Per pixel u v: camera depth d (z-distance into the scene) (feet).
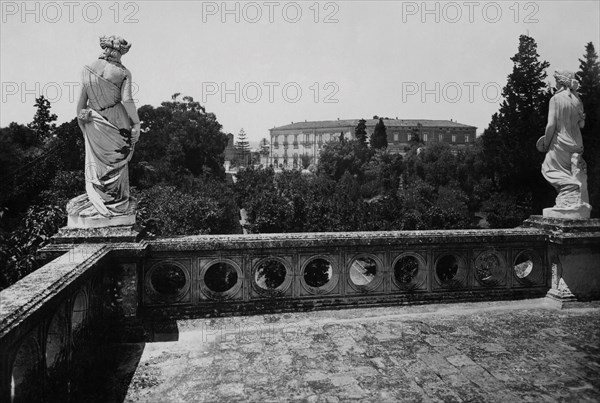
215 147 173.78
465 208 97.14
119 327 16.65
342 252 19.77
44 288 10.82
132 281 16.80
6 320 8.75
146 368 14.78
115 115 17.08
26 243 30.83
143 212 45.91
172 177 117.39
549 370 14.79
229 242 18.38
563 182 21.79
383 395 13.15
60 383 11.93
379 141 226.38
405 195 96.63
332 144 183.52
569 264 21.22
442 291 20.93
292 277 19.31
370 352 16.07
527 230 21.83
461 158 141.08
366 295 20.08
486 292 21.34
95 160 17.06
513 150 96.58
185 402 12.71
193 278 18.42
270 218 64.39
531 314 20.12
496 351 16.21
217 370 14.65
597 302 21.18
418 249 20.63
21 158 53.62
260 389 13.46
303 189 96.99
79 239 16.38
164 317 17.97
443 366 15.02
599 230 21.20
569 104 21.25
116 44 17.08
